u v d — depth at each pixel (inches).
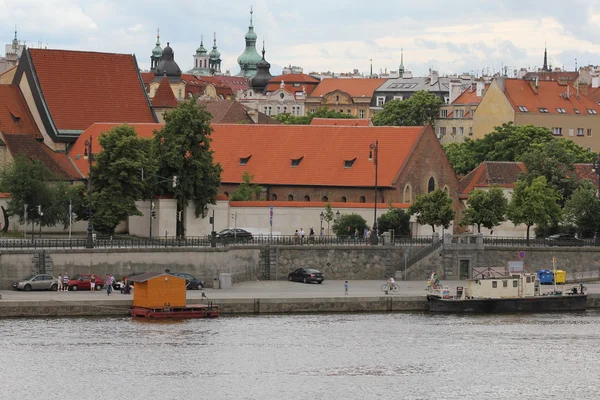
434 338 7810.0
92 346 7293.3
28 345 7268.7
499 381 6948.8
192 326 7829.7
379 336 7805.1
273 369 7027.6
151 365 7003.0
